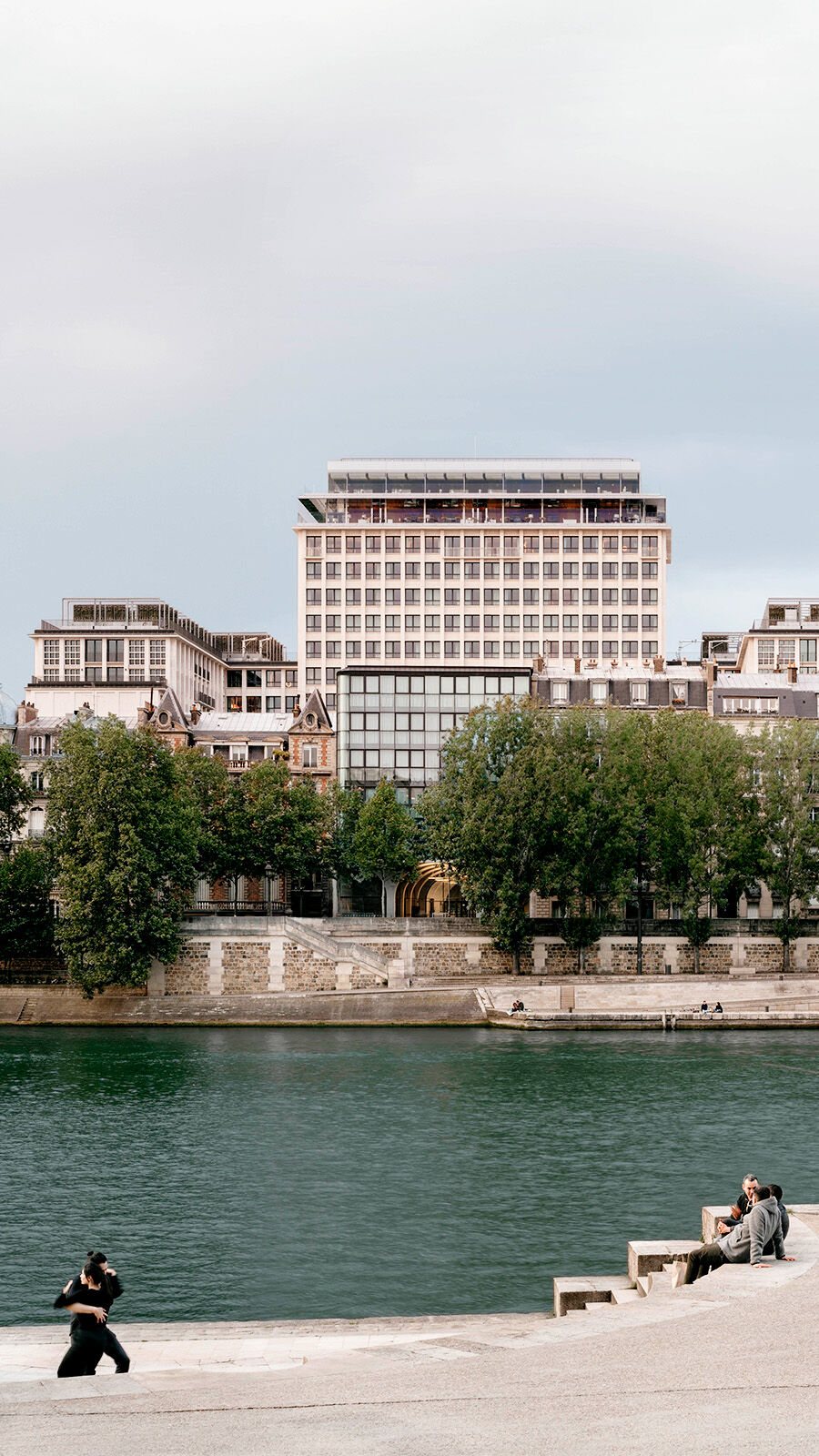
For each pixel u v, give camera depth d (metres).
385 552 185.25
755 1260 27.23
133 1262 39.41
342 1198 46.44
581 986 99.62
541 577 184.38
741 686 141.75
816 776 111.50
